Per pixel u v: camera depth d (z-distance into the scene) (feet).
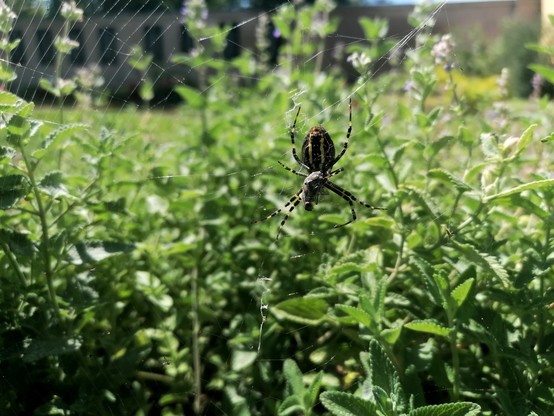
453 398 0.27
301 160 0.41
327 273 0.33
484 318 0.29
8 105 0.27
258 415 0.34
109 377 0.33
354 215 0.39
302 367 0.37
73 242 0.33
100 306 0.35
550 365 0.28
